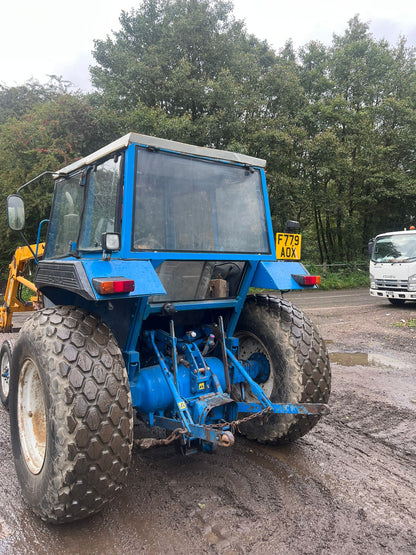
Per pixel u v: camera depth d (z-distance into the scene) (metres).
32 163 15.08
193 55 19.41
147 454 3.45
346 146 21.45
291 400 3.26
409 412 4.43
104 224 3.01
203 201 3.22
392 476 3.15
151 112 16.64
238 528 2.47
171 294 3.13
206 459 3.37
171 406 2.98
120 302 2.90
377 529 2.50
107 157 3.03
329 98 22.89
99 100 18.39
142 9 20.53
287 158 19.25
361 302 14.09
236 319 3.51
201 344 3.40
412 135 22.73
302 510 2.67
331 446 3.64
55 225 3.92
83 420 2.30
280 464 3.30
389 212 24.97
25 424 2.87
